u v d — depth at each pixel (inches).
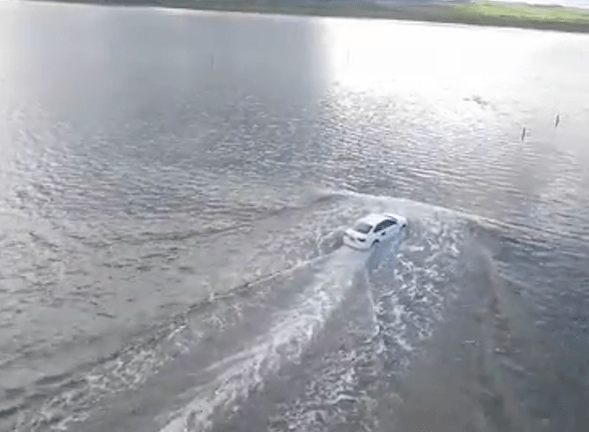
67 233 1924.2
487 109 3973.9
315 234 1968.5
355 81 4847.4
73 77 4500.5
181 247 1857.8
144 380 1239.5
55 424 1121.4
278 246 1875.0
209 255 1809.8
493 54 6604.3
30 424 1122.7
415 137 3216.0
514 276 1761.8
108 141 2903.5
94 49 5876.0
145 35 6919.3
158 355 1321.4
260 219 2082.9
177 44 6387.8
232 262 1765.5
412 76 5177.2
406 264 1782.7
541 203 2347.4
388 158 2839.6
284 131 3228.3
